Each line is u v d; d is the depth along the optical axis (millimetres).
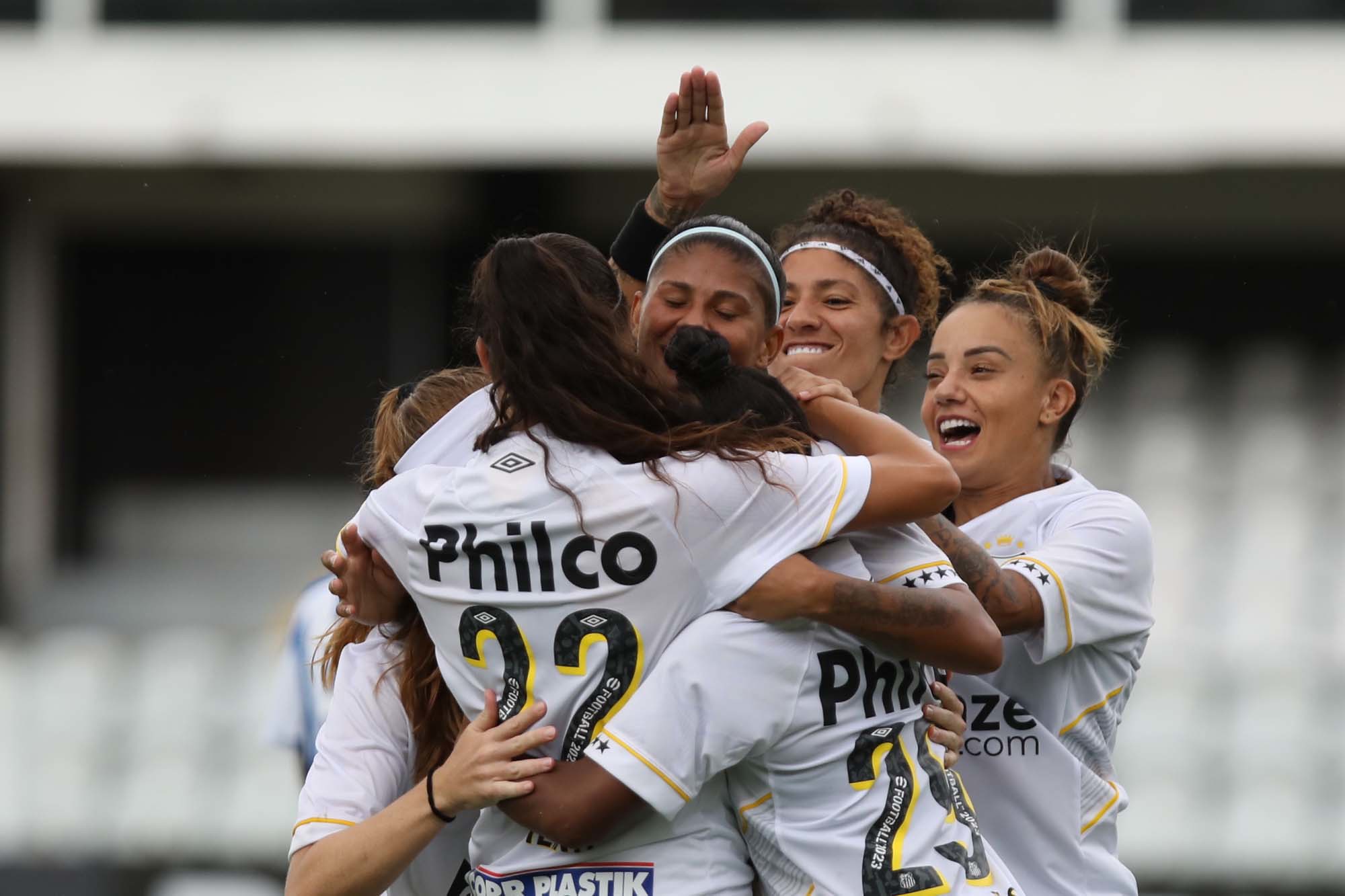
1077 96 29891
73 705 26391
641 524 6285
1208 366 32750
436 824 6449
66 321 34906
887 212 9227
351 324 34844
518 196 33250
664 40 30719
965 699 8148
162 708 26266
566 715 6367
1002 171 31172
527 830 6586
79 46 31422
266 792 24734
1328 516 31734
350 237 34625
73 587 34094
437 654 6730
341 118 30859
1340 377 32500
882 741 6504
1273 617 30078
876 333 8969
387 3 31219
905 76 30219
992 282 8945
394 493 6750
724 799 6648
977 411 8672
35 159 31312
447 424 7059
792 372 7262
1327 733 25312
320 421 35000
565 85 30609
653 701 6234
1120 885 8227
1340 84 29500
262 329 34969
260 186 33844
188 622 32750
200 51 31312
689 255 6977
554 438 6477
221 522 35031
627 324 6812
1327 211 31875
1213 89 29688
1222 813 23875
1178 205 32250
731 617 6371
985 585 7758
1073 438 32656
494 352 6625
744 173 31844
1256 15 29953
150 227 34625
